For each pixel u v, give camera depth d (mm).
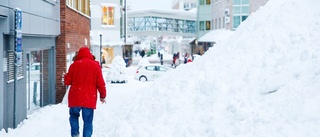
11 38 9570
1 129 8633
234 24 48000
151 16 77625
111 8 51406
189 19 81500
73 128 6863
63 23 15156
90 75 6801
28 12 10703
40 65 13781
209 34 55281
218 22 54188
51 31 13664
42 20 12352
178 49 77938
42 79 14031
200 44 60469
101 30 50594
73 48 17594
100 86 6871
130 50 61906
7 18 8789
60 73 15180
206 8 59688
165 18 78750
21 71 10836
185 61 38906
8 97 9484
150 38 77688
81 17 20562
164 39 77875
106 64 48781
